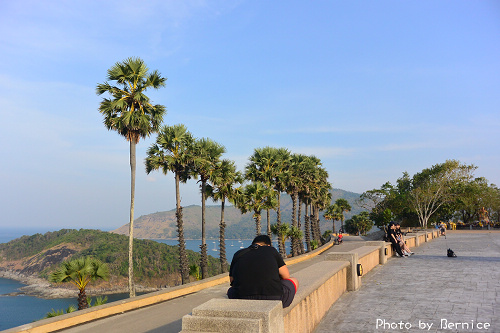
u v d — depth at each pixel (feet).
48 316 56.90
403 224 263.49
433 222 245.45
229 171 123.95
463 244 77.66
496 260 44.70
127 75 90.38
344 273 28.50
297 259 111.65
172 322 33.55
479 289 27.43
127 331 31.19
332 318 21.27
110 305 38.55
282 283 15.44
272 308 12.24
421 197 223.92
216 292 51.08
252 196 139.64
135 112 88.89
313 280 20.15
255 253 15.10
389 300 24.98
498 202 230.48
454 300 24.21
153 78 92.79
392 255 52.24
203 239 118.11
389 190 247.70
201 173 118.73
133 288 91.20
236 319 11.59
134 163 93.25
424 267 40.11
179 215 112.57
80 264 62.08
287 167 165.58
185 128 114.01
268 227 146.51
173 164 111.55
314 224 235.81
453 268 38.65
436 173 232.12
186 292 50.19
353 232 423.64
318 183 213.05
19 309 555.28
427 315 20.88
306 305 18.44
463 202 220.84
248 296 14.38
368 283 31.83
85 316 35.68
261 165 150.30
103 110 89.04
